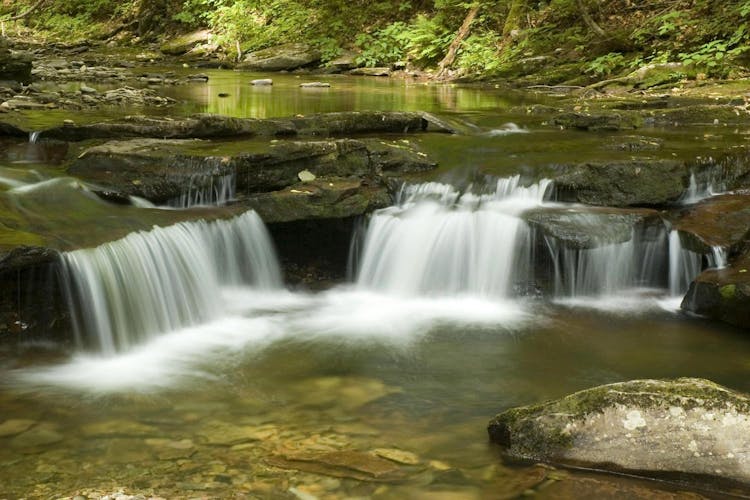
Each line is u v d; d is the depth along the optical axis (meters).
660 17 15.88
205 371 5.06
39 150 7.71
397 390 4.78
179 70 20.02
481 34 19.48
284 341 5.64
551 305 6.47
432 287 6.81
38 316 5.30
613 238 6.53
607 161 7.29
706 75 13.58
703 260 6.45
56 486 3.53
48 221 5.79
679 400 3.77
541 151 8.06
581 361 5.29
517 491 3.57
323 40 21.45
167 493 3.47
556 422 3.86
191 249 6.10
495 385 4.87
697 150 7.91
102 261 5.40
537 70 16.86
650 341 5.66
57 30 29.56
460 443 4.04
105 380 4.86
